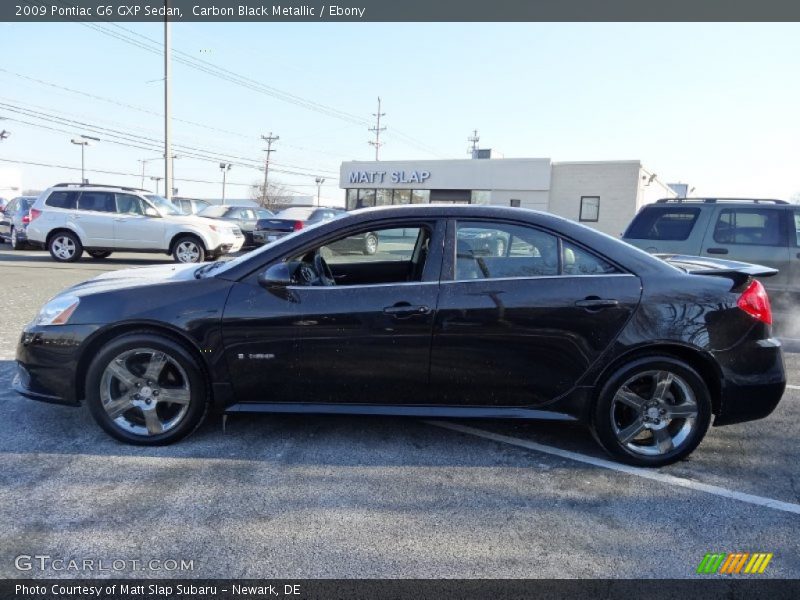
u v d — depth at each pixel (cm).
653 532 288
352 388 363
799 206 713
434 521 294
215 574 250
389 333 354
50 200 1385
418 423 424
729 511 310
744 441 407
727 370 354
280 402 371
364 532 283
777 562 266
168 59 2344
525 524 293
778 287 711
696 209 755
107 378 365
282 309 355
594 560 265
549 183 3112
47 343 363
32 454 358
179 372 364
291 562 259
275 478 335
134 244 1388
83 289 380
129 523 285
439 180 3353
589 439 405
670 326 349
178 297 359
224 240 1454
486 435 407
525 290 353
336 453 370
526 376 358
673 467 363
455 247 364
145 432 370
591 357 352
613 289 352
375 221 369
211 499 309
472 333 353
